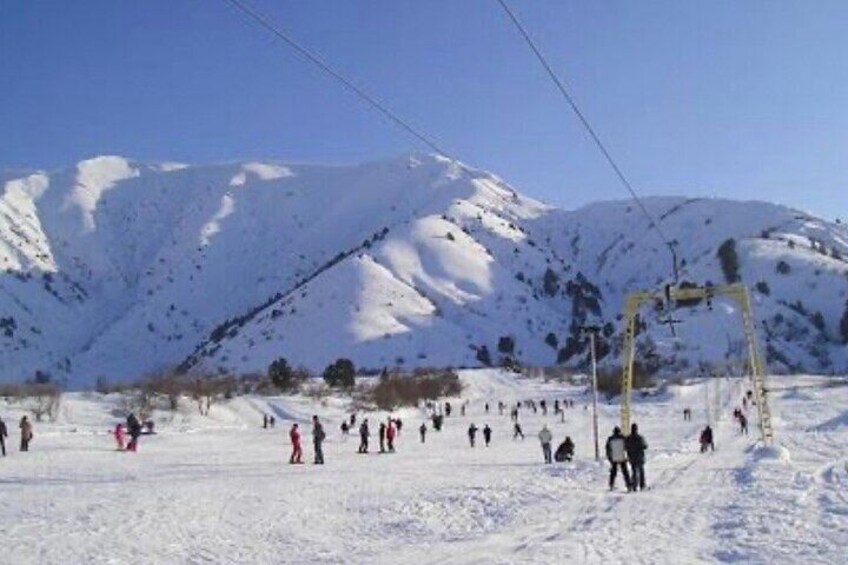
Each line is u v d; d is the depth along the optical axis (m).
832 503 20.44
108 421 81.25
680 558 14.38
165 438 60.34
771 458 32.78
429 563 14.62
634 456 24.80
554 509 21.03
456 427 83.00
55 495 25.56
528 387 158.00
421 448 51.94
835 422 62.84
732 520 18.39
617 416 96.44
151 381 106.94
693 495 23.22
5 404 87.56
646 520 18.92
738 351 178.75
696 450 41.88
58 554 16.03
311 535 18.19
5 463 38.41
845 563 13.52
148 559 15.53
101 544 17.08
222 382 118.88
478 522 19.45
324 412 102.75
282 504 23.05
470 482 28.17
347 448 51.88
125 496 25.06
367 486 27.30
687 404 109.56
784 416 81.56
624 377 43.62
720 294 45.75
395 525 19.36
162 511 21.75
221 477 31.19
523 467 34.69
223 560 15.43
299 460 38.78
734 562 13.95
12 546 16.84
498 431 74.38
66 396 99.56
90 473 33.66
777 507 19.98
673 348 182.62
